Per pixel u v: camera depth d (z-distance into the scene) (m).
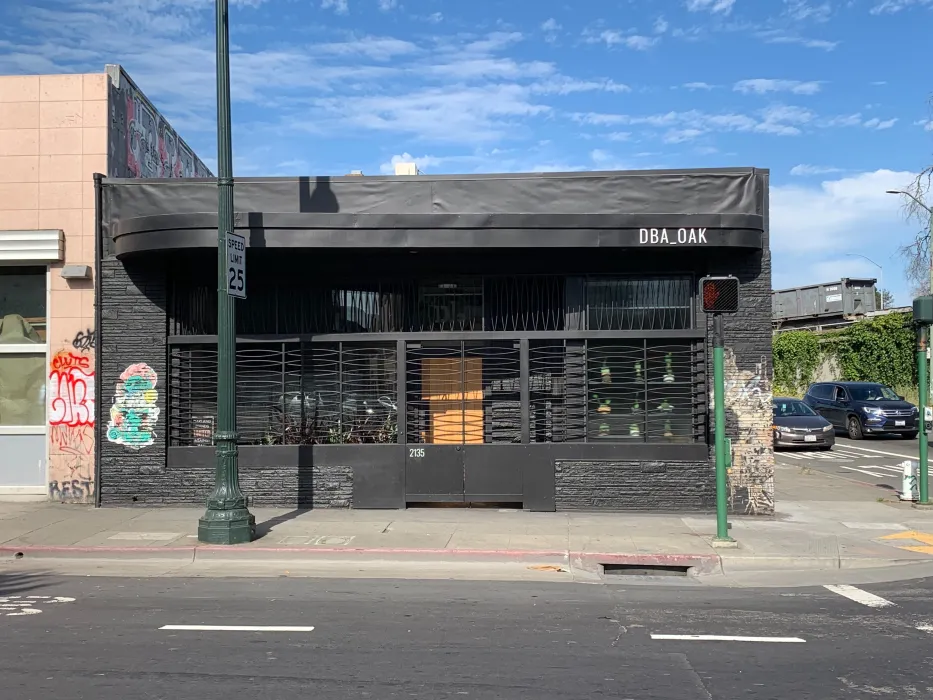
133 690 5.41
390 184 12.16
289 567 9.68
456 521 11.69
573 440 12.61
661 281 12.70
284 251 12.16
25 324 13.27
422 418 12.86
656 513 12.33
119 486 12.80
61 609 7.64
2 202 12.98
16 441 13.18
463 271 12.73
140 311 12.82
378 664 5.98
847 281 42.16
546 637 6.71
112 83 13.20
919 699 5.32
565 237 11.87
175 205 12.53
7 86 13.02
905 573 9.45
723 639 6.68
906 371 32.53
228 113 10.46
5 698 5.25
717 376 10.19
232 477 10.46
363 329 12.94
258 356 12.95
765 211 12.30
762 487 12.38
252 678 5.66
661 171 12.17
